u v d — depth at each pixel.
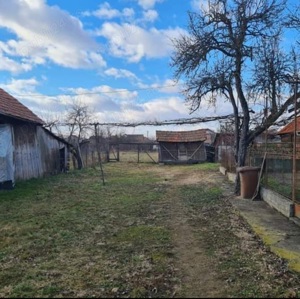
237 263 5.61
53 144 20.52
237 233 7.47
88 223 8.40
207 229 7.83
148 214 9.48
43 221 8.55
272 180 10.60
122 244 6.69
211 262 5.67
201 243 6.74
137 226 8.11
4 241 6.95
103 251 6.29
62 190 13.91
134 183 16.98
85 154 29.48
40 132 18.45
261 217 8.80
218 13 12.29
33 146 17.41
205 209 10.15
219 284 4.80
